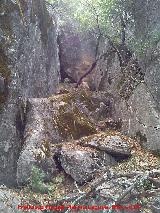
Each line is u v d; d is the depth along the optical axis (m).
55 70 8.74
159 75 5.97
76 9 8.94
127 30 7.44
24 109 6.14
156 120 5.79
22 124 6.01
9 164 5.51
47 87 7.79
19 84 5.99
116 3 7.39
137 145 5.92
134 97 6.61
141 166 5.26
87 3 7.97
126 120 6.69
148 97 6.14
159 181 4.02
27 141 5.62
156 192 3.90
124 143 5.81
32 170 5.23
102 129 6.86
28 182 5.29
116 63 8.40
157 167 5.17
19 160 5.43
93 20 8.27
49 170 5.46
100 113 7.34
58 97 6.78
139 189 4.01
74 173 5.36
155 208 4.07
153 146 5.76
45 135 5.87
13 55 5.85
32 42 6.82
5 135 5.55
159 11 6.38
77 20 9.64
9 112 5.67
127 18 7.34
